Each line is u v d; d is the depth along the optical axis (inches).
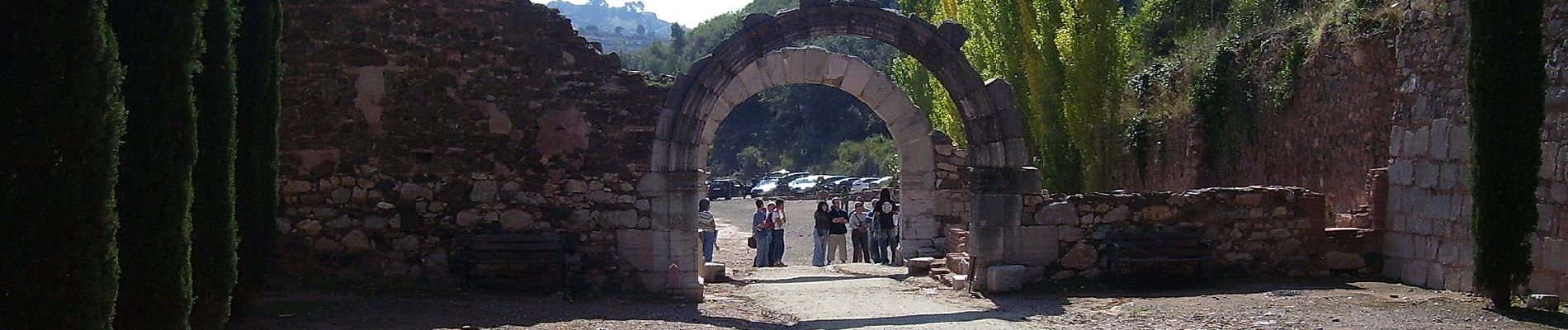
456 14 492.7
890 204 770.8
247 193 397.7
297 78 486.6
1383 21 609.6
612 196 500.7
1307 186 687.7
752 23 491.5
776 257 757.3
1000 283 504.7
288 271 486.9
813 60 580.1
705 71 494.3
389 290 476.1
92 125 224.7
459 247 494.3
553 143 498.9
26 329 223.5
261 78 405.1
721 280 590.9
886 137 2513.5
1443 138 469.1
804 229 1229.1
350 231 490.0
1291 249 525.3
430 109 492.7
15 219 220.7
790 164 2615.7
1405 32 510.6
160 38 277.9
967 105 509.0
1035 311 446.0
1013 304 470.3
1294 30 732.7
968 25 800.3
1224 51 786.8
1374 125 614.9
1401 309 414.6
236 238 357.7
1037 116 726.5
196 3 286.7
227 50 340.2
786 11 494.3
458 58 494.0
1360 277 521.3
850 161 2453.2
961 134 816.9
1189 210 521.7
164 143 278.7
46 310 224.2
